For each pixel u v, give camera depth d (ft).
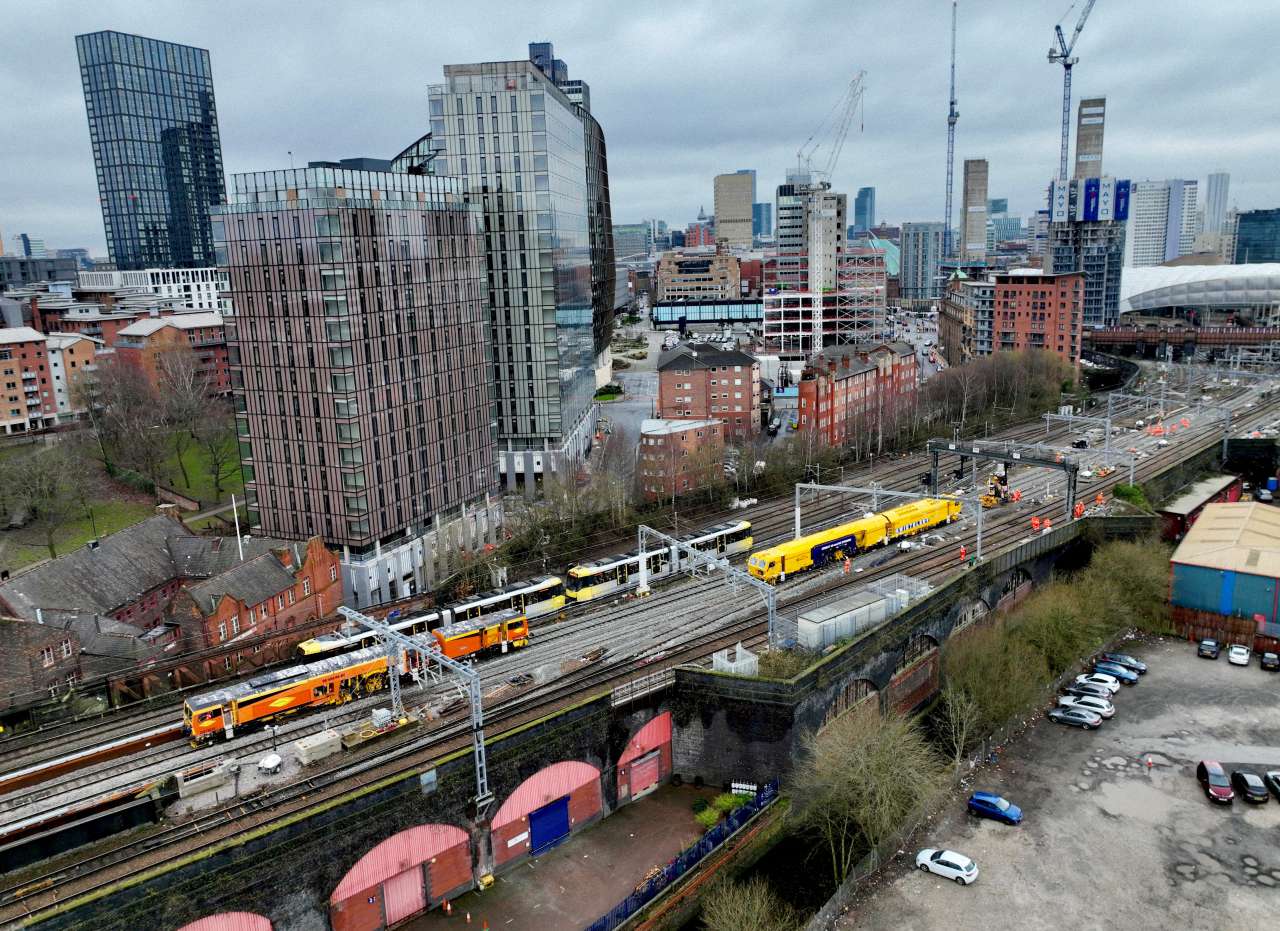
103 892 162.09
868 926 203.31
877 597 294.66
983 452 409.69
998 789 252.42
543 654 283.38
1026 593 357.20
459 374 413.39
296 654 278.05
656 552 352.90
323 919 191.31
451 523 405.59
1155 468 495.82
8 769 218.59
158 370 610.65
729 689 246.06
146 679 268.41
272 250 346.54
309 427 358.64
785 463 490.90
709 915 201.16
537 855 229.86
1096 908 206.39
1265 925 199.31
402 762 215.72
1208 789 243.81
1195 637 341.62
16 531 431.43
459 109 481.46
